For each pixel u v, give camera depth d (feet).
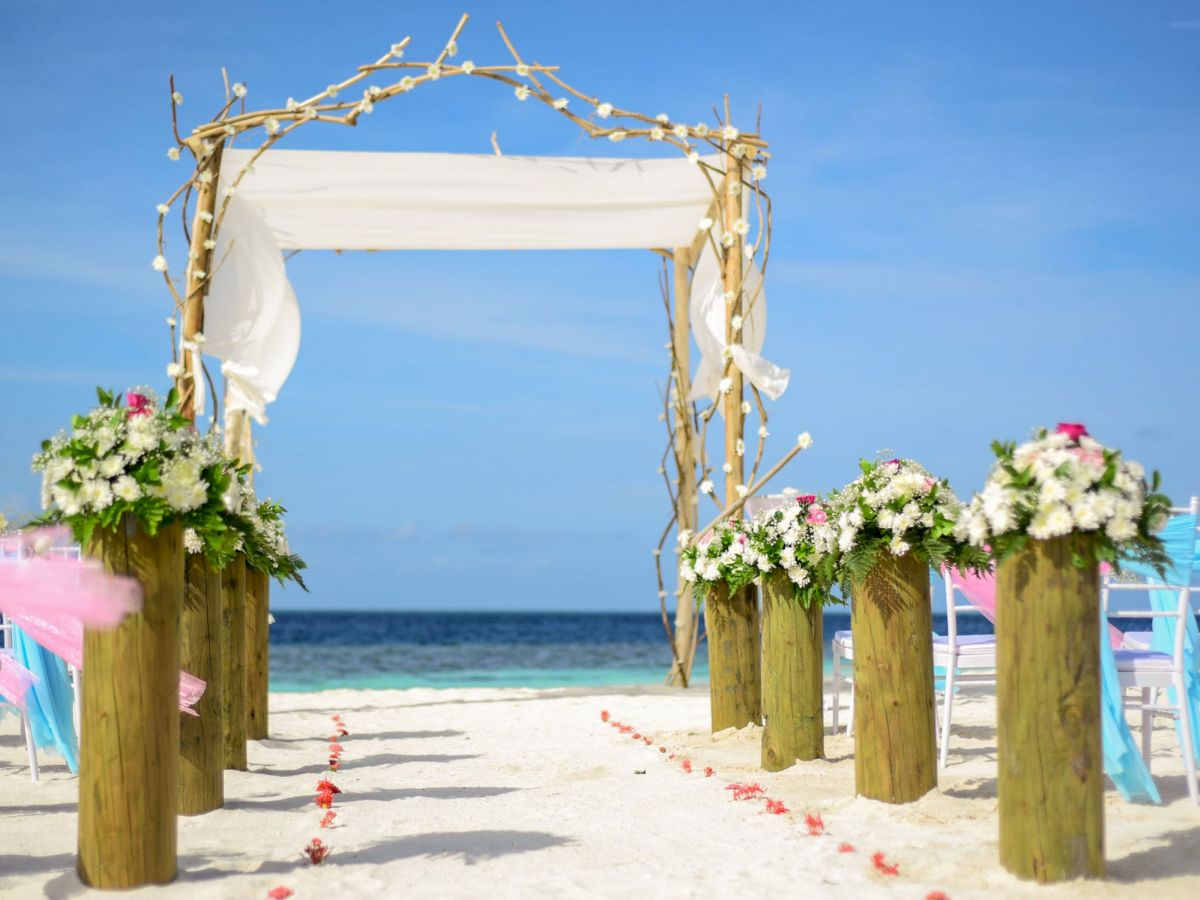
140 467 10.00
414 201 26.30
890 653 12.98
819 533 14.21
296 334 24.76
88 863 9.89
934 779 13.09
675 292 30.40
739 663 20.02
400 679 64.54
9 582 9.75
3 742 19.17
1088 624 9.70
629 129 23.93
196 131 22.18
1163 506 10.05
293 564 17.24
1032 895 9.45
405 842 11.93
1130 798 12.94
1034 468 9.68
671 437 30.86
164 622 10.10
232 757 16.90
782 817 12.94
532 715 25.11
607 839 11.99
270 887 10.04
